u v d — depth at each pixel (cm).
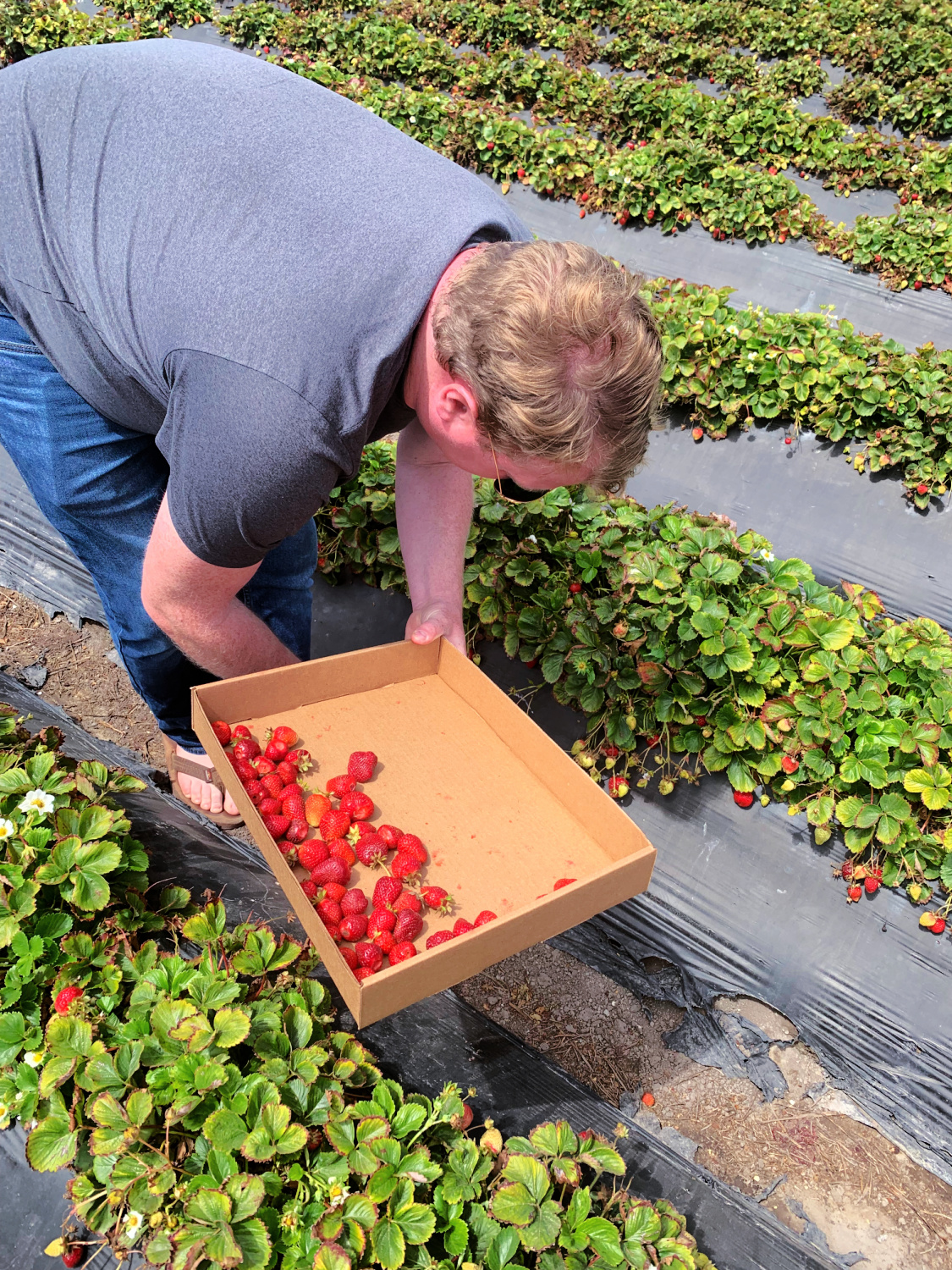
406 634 264
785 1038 324
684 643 363
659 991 333
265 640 234
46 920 216
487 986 326
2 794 240
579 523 403
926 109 888
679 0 1172
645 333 157
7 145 192
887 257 649
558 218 766
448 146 805
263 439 164
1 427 237
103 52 193
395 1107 205
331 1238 175
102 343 194
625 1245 196
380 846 217
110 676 397
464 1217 195
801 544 529
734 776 355
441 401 175
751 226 683
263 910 273
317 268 161
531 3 1130
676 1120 301
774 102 820
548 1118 245
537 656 395
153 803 307
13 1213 184
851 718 351
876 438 525
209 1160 179
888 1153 299
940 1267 273
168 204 169
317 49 1066
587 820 227
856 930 338
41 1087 185
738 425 559
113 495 243
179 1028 195
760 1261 236
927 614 496
